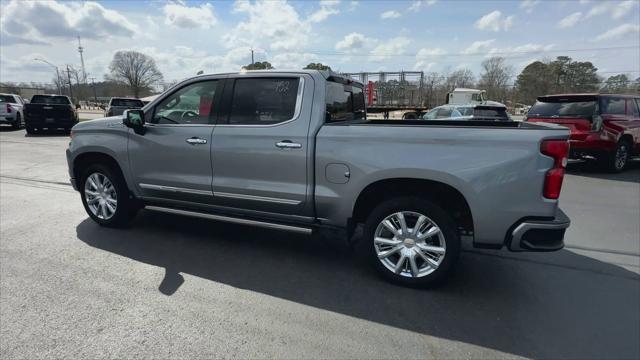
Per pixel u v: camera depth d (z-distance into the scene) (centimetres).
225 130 413
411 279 361
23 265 394
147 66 7969
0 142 1395
